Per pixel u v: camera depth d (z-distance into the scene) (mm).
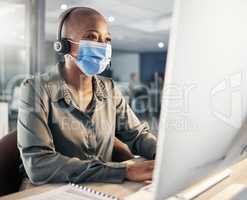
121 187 729
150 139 1049
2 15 2701
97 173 766
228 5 455
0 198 644
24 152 851
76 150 1058
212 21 424
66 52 1150
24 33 2412
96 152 1119
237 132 607
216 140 528
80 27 1164
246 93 588
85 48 1161
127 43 9312
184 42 381
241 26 505
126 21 5930
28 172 818
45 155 824
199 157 490
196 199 633
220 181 746
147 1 4473
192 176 491
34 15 2369
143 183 747
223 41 462
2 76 3189
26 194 667
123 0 4402
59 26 1171
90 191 684
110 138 1177
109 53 1250
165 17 5469
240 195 663
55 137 1017
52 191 687
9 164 958
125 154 1135
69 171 767
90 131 1106
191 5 378
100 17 1230
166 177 421
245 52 542
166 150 405
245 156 692
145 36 7801
